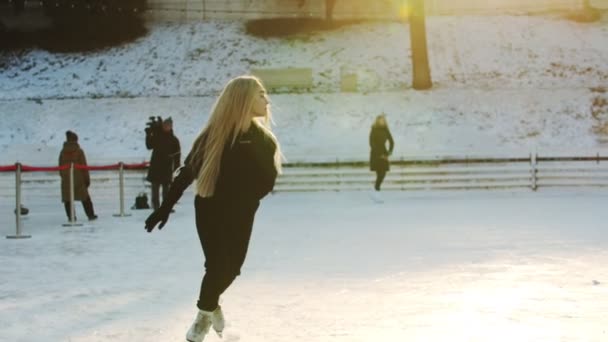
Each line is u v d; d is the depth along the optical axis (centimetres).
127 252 1050
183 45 3903
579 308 603
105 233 1308
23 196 2173
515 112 2780
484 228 1259
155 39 3984
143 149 2612
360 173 2230
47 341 534
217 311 519
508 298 653
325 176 2228
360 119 2775
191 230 1338
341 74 3203
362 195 2109
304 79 3319
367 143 2553
